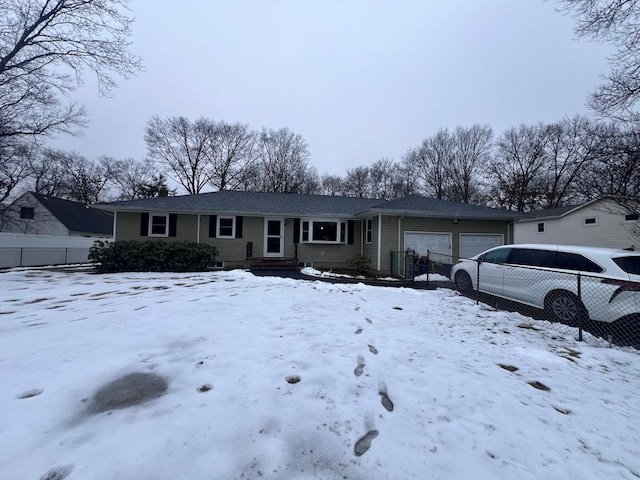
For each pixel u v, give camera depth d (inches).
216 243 555.8
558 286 219.3
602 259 203.5
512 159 1248.8
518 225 864.9
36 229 946.7
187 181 1307.8
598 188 403.9
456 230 521.0
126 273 448.1
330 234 582.2
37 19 462.0
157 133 1240.2
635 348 170.9
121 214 529.7
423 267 476.7
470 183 1381.6
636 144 337.1
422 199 590.6
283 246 571.2
